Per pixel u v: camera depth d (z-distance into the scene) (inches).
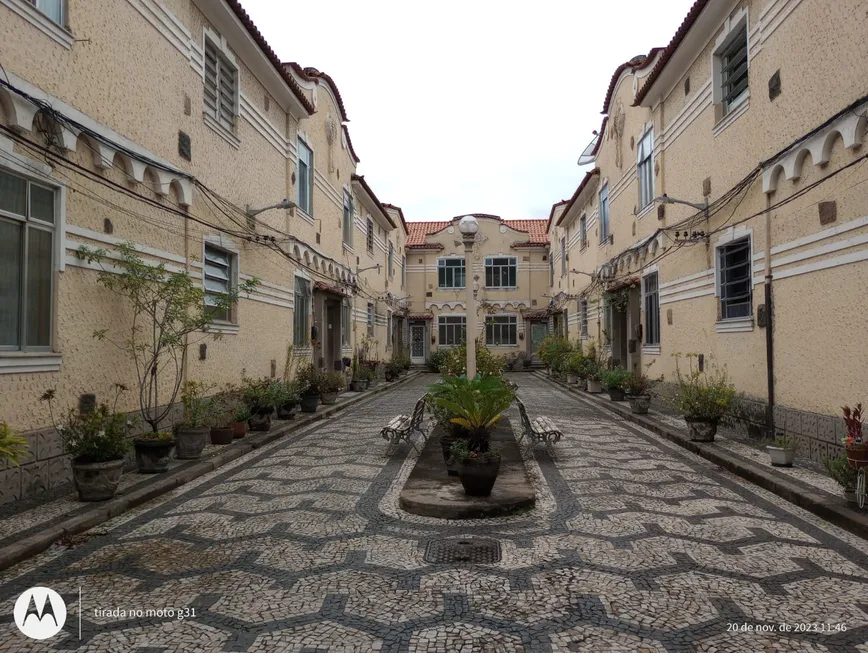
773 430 344.8
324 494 262.8
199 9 388.8
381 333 1047.6
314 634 135.7
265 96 503.5
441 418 300.7
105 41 287.4
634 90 626.8
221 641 133.1
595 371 704.4
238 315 445.1
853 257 274.5
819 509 224.5
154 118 332.5
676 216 507.5
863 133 266.5
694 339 471.2
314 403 533.6
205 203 393.1
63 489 253.8
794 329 325.4
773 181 343.3
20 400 237.6
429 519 225.6
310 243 619.8
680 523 217.3
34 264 248.5
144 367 322.3
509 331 1331.2
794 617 142.1
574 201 927.7
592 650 127.6
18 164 234.5
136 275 291.4
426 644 130.7
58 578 169.9
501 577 167.9
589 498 253.6
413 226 1467.8
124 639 134.6
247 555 187.5
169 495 262.8
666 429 414.0
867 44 261.4
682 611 145.6
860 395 270.7
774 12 342.3
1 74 221.5
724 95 426.6
